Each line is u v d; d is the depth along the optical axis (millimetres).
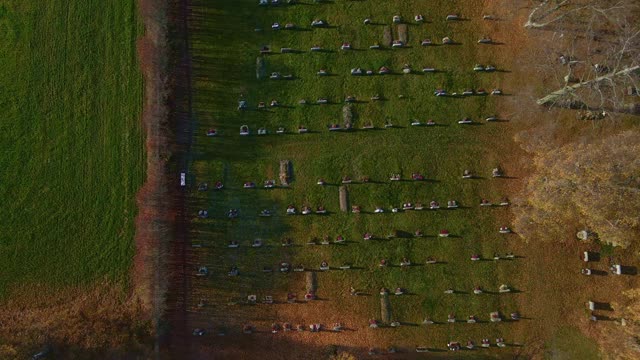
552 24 52188
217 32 53938
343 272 51906
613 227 44656
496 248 51406
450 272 51438
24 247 52656
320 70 53344
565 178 44906
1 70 53906
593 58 51594
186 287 52125
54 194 53094
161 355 50812
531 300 50844
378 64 53250
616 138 45406
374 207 52156
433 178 52156
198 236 52531
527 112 51969
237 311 52031
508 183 51625
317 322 51656
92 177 53062
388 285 51656
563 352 50094
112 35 53812
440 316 51062
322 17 53906
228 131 53281
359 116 52969
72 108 53688
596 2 51031
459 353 50750
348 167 52625
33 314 51469
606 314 49938
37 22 54125
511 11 52844
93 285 51969
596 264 50688
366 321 51406
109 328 49344
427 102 52719
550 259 51125
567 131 51625
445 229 51781
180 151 53000
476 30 53000
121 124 53312
